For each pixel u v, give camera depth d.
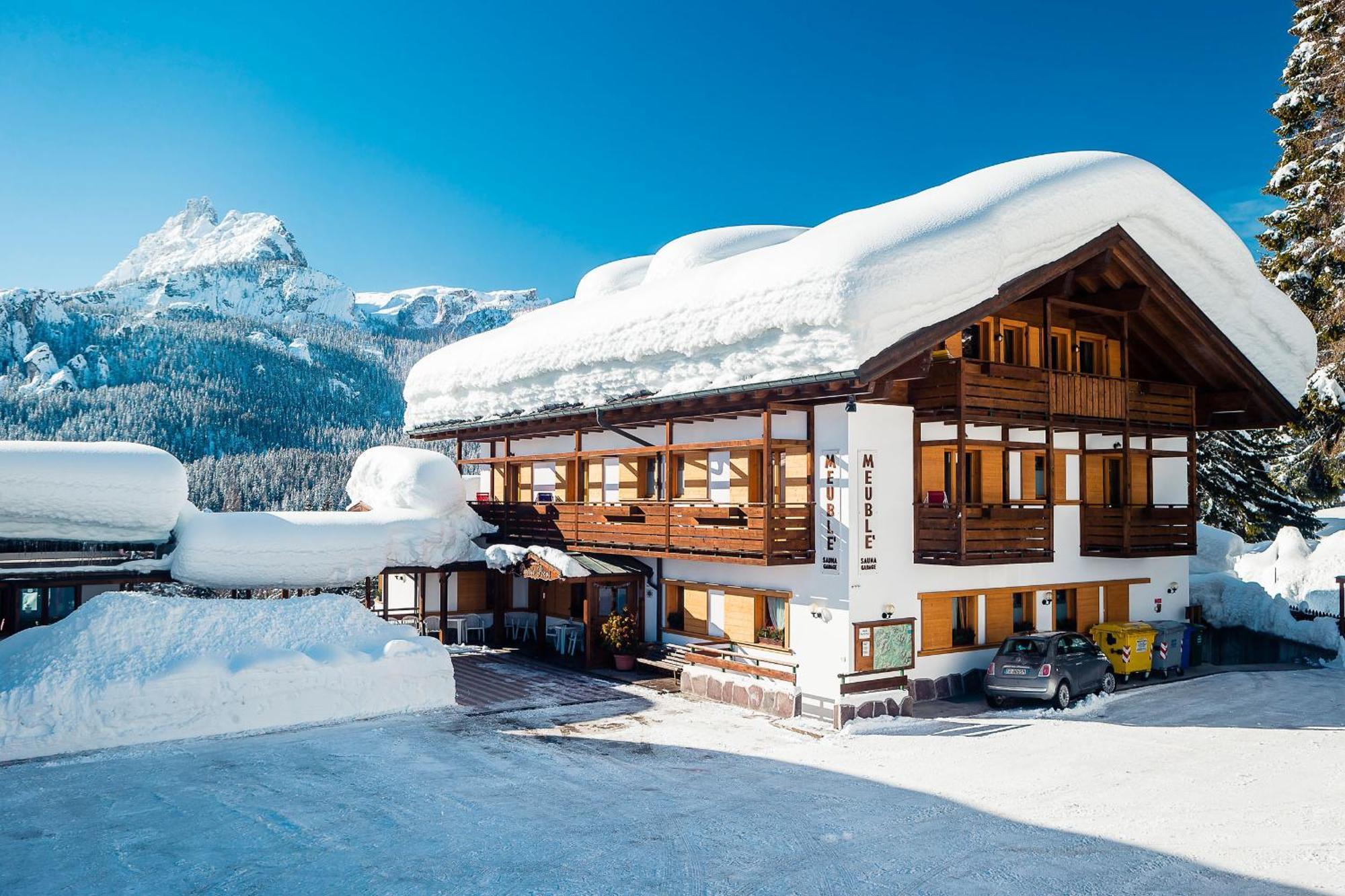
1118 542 20.52
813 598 17.73
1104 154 19.78
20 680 14.80
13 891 9.14
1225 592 25.47
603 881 9.26
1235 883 9.06
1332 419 33.03
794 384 16.66
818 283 16.52
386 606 25.72
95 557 20.95
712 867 9.61
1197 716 16.67
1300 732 15.32
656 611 22.16
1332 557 26.41
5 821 11.14
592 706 17.95
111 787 12.52
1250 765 13.35
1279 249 35.34
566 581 22.19
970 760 13.86
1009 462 20.00
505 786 12.62
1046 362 19.11
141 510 20.41
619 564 22.50
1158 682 20.20
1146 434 21.25
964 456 17.42
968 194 18.47
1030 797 11.98
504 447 28.80
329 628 18.06
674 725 16.41
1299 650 23.08
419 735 15.57
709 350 19.23
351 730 15.94
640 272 32.88
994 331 19.62
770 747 14.84
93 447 20.45
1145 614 22.20
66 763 13.72
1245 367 22.42
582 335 23.36
